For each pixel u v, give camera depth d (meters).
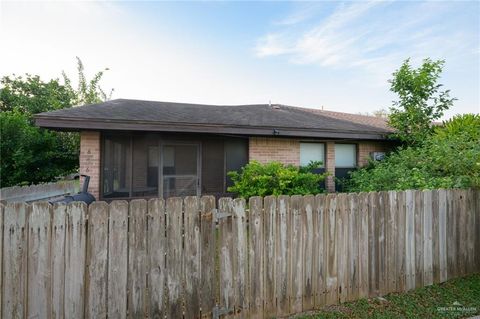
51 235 2.59
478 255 4.73
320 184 10.12
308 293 3.51
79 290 2.66
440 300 3.78
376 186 7.47
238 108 11.84
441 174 6.11
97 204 2.73
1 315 2.44
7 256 2.47
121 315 2.78
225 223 3.16
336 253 3.69
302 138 9.65
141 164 8.44
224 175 9.21
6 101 16.75
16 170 10.02
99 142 7.73
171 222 2.97
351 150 10.90
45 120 6.79
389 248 4.01
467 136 6.74
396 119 10.11
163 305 2.92
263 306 3.28
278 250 3.38
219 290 3.13
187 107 10.77
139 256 2.85
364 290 3.82
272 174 7.68
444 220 4.46
